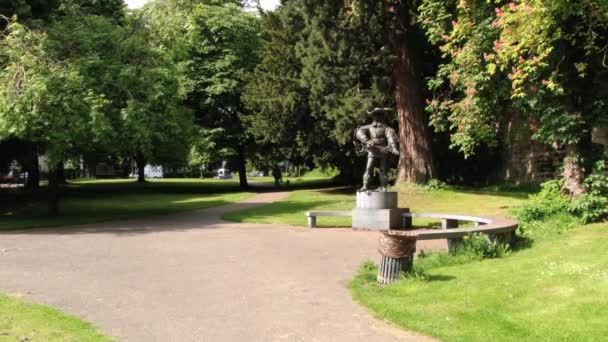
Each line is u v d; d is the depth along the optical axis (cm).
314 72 2555
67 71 1577
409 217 1493
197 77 3659
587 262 799
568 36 1113
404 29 2234
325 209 2072
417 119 2281
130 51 1817
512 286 705
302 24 2881
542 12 984
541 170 2322
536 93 1195
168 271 912
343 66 2519
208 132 3603
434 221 1614
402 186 2261
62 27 1748
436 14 1681
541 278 729
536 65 1106
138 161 4881
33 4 1872
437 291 707
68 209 2298
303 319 633
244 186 4091
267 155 3838
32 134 1549
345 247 1156
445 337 550
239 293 757
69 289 783
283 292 761
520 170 2452
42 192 3431
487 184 2714
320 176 6334
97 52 1738
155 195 3331
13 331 577
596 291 652
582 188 1170
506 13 1059
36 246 1207
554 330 547
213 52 3778
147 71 1766
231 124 3762
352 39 2417
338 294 745
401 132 2316
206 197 3091
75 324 610
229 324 616
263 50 3144
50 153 1563
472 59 1434
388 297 701
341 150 2872
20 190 3528
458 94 2297
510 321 581
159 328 602
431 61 2434
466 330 563
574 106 1185
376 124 1502
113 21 2230
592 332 534
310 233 1408
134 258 1042
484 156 2700
